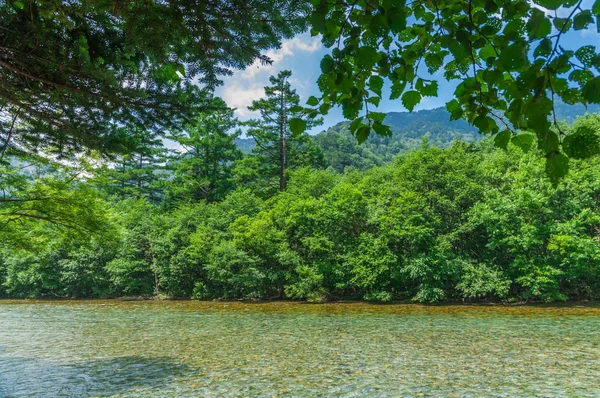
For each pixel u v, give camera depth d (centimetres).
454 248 2286
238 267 2502
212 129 3862
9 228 1152
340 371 877
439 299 2183
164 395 735
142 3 314
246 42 365
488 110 193
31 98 459
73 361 998
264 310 1989
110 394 743
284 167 3662
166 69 407
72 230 1208
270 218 2542
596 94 131
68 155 624
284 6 330
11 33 354
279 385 785
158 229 2825
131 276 2814
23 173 1065
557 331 1277
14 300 2792
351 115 210
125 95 415
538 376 811
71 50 366
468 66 201
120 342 1230
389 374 848
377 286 2252
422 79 204
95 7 316
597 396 692
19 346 1188
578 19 130
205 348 1130
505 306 1919
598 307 1809
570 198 2073
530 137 179
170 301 2520
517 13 158
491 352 1020
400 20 167
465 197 2264
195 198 3919
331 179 3225
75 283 2855
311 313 1844
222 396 727
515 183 2216
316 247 2245
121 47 397
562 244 1858
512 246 2053
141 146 536
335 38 195
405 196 2258
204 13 334
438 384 774
